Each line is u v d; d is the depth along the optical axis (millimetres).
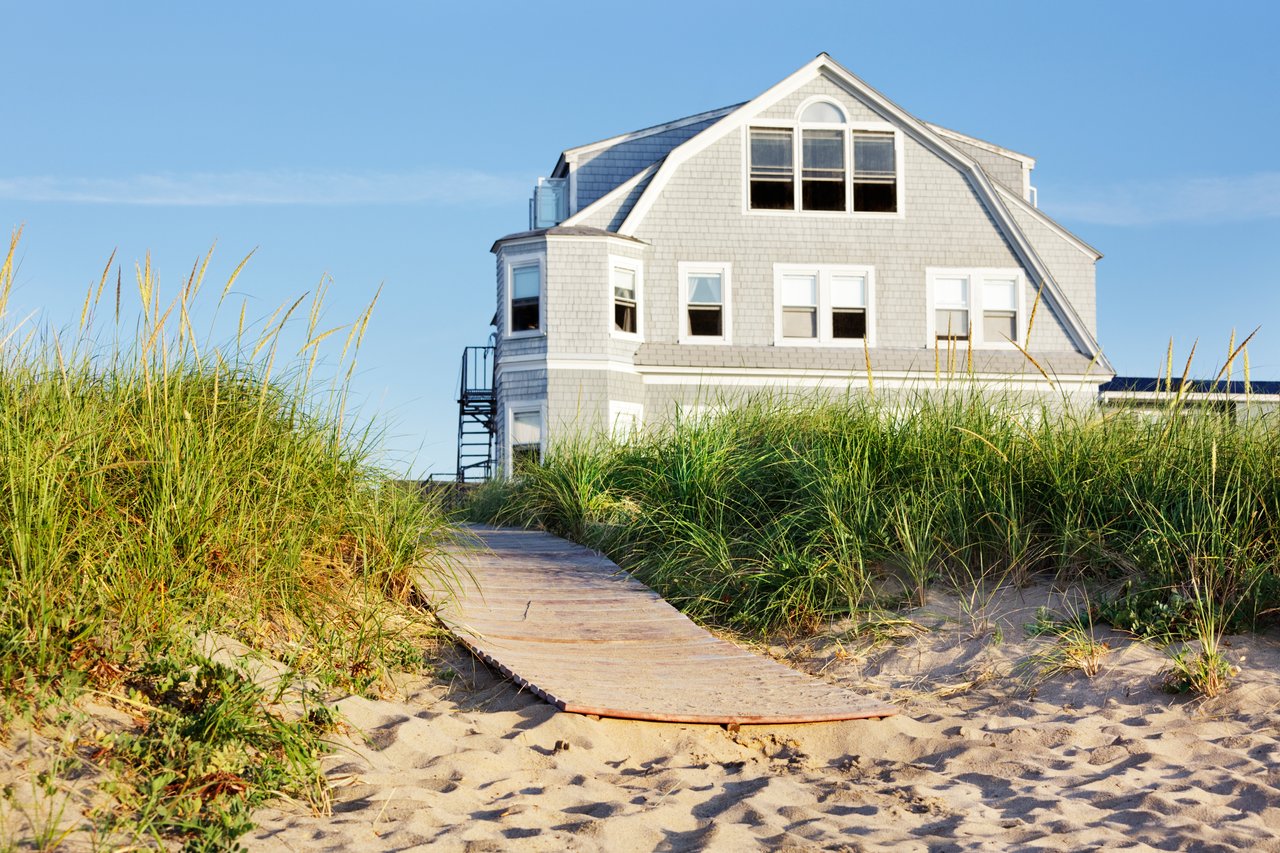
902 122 23344
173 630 4695
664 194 22859
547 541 10094
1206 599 6562
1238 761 4859
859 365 22516
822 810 4379
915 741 5316
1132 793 4527
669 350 22391
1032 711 5816
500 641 6570
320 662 5441
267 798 3893
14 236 4645
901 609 7406
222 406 6023
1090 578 7301
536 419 21844
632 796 4453
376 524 6609
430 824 3852
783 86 23141
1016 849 3893
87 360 5594
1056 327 23266
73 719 3922
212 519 5426
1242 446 7469
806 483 8562
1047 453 8000
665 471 10023
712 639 7051
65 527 4711
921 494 8117
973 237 23375
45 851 3057
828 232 23094
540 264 22094
